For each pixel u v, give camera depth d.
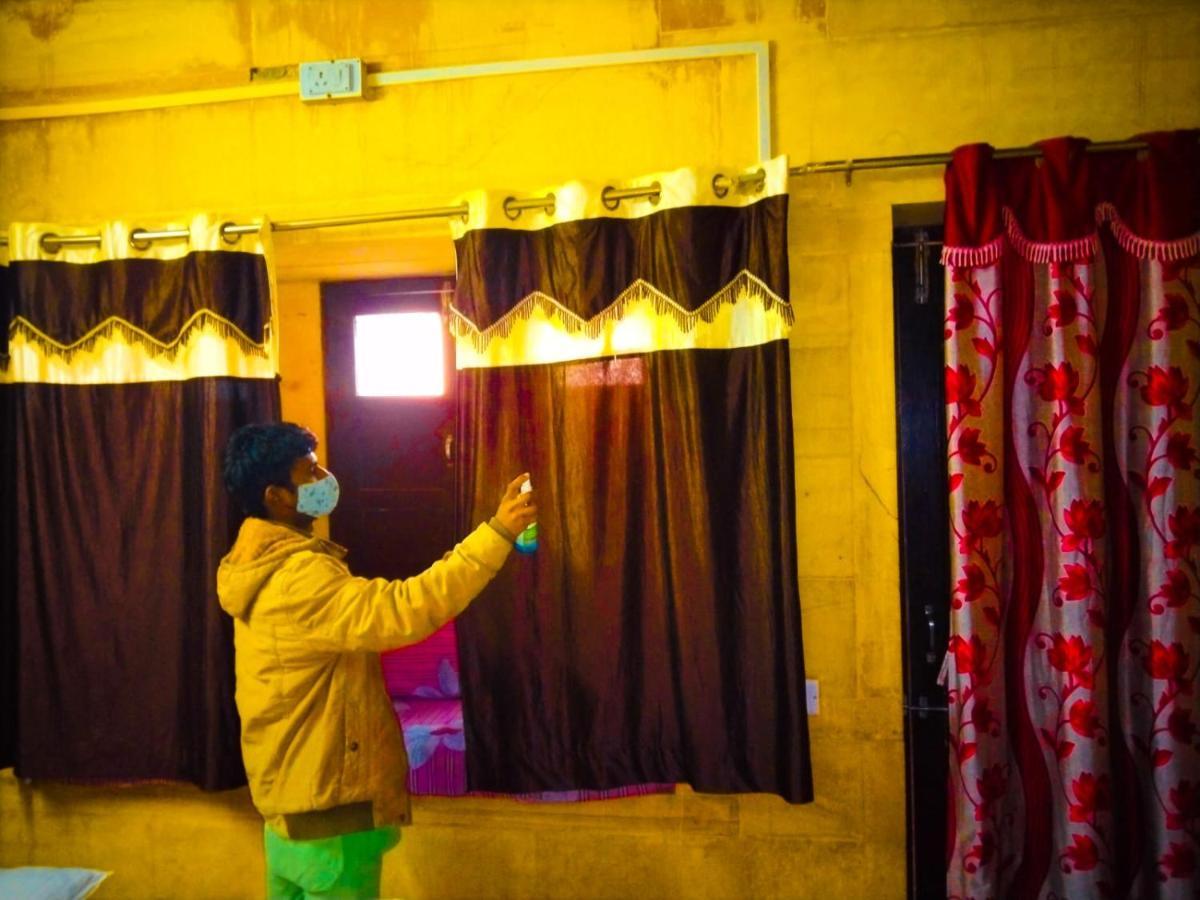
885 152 2.00
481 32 2.14
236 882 2.27
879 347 2.00
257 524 1.61
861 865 2.04
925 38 1.98
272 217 2.20
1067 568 1.83
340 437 2.51
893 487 2.01
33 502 2.16
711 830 2.10
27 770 2.19
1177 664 1.81
